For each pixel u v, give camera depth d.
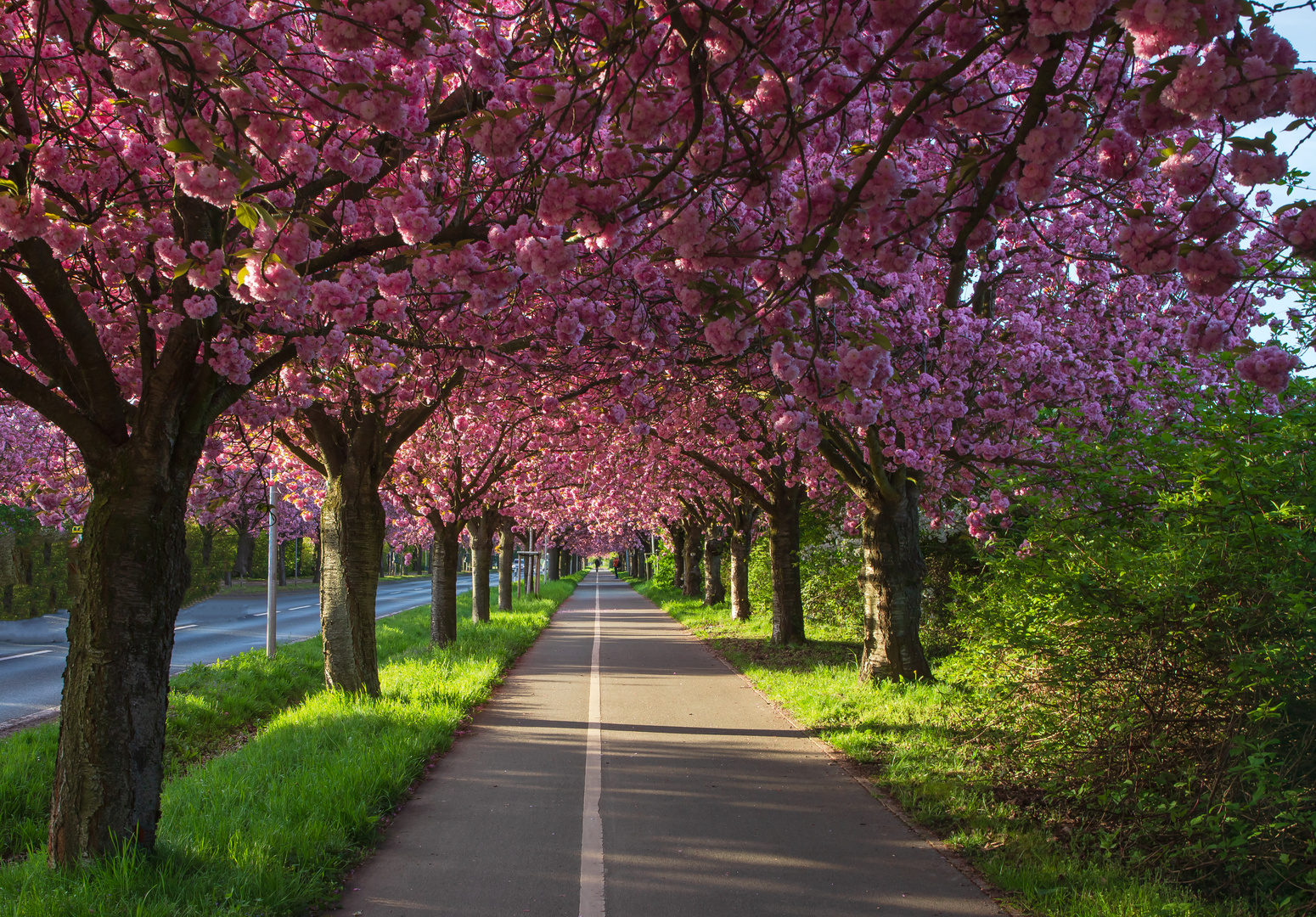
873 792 6.40
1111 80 3.05
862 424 5.26
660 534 40.03
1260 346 2.94
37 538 21.62
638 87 2.94
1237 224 2.64
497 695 11.27
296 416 10.32
